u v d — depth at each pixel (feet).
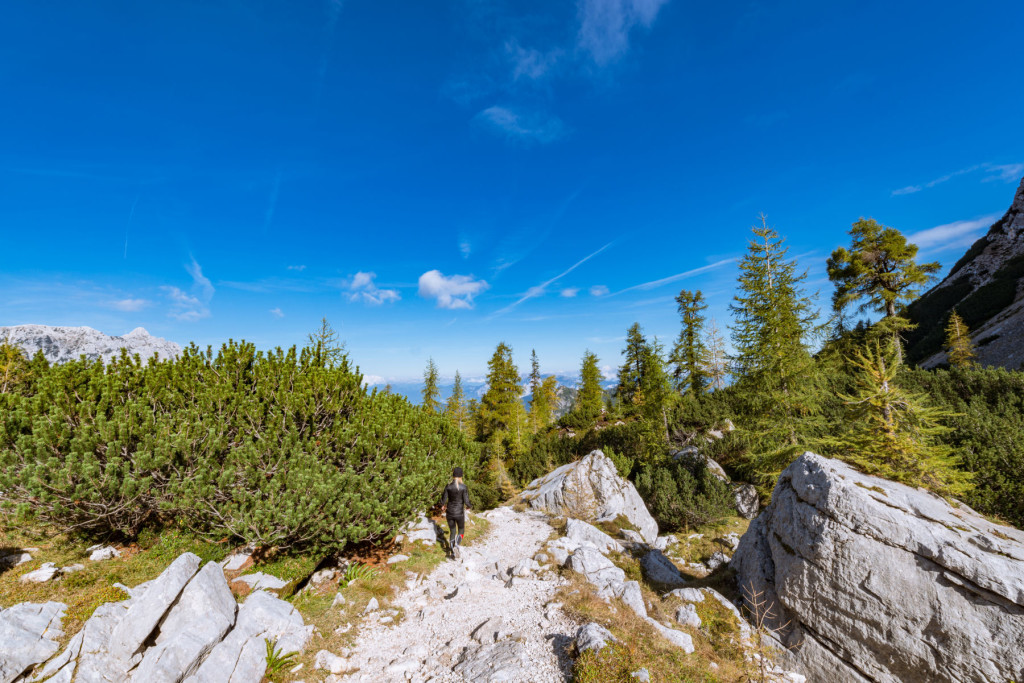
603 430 100.07
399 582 30.19
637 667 19.52
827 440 39.78
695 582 38.37
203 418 27.76
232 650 17.88
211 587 19.33
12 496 23.61
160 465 25.12
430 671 20.71
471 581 32.65
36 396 25.63
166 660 15.19
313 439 29.66
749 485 69.77
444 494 36.86
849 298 129.49
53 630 16.76
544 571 34.78
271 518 25.21
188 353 32.19
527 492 72.43
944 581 23.53
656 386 105.81
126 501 24.80
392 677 19.90
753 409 69.77
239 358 32.65
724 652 26.43
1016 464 41.83
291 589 26.16
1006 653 21.04
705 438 90.94
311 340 36.32
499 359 125.18
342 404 31.96
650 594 34.71
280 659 18.98
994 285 165.27
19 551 24.44
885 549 25.67
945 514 27.02
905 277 119.96
